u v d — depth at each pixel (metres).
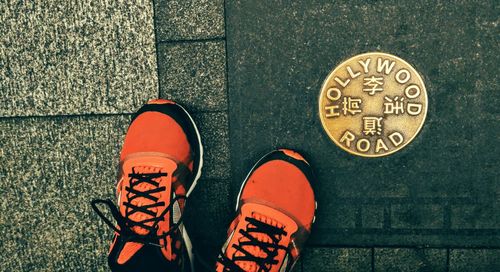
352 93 1.08
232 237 1.06
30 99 1.16
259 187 1.08
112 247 1.07
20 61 1.16
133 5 1.11
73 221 1.19
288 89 1.10
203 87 1.12
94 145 1.16
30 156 1.18
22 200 1.20
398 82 1.06
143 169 1.08
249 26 1.09
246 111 1.12
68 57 1.14
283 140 1.12
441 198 1.08
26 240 1.21
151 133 1.09
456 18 1.04
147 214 1.05
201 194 1.15
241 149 1.13
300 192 1.08
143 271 1.03
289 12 1.08
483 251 1.08
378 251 1.11
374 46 1.07
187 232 1.13
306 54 1.09
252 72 1.10
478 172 1.07
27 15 1.14
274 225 1.07
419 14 1.05
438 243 1.10
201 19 1.10
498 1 1.02
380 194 1.10
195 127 1.11
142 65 1.13
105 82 1.14
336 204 1.12
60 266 1.21
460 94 1.05
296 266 1.14
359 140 1.09
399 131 1.08
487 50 1.04
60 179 1.18
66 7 1.13
